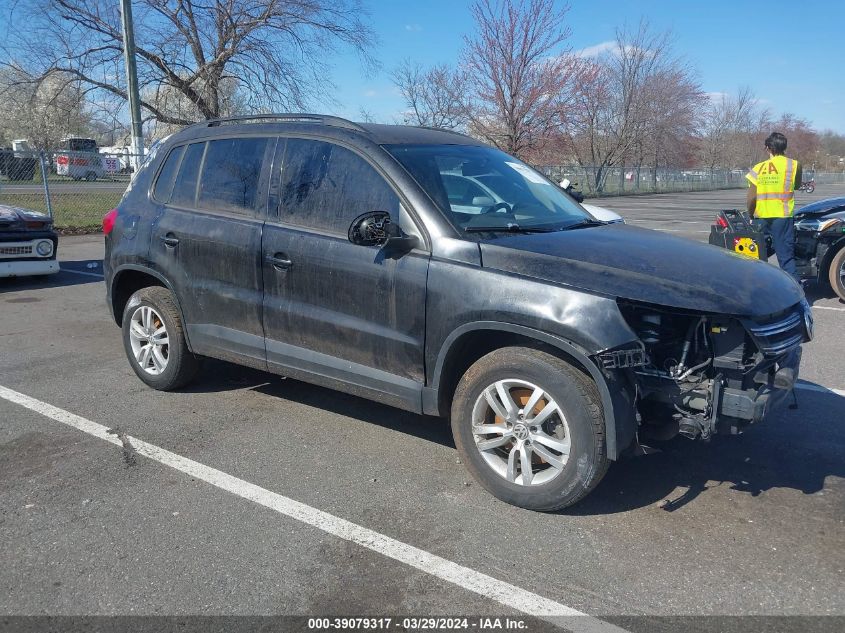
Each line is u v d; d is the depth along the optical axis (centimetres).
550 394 347
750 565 321
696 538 343
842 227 872
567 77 2956
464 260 372
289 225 443
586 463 342
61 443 453
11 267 958
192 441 457
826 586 305
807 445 452
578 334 331
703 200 3334
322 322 426
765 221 876
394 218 401
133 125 1667
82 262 1227
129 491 390
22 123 2275
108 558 327
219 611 291
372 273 400
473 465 381
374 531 351
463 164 447
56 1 2034
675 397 345
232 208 477
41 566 321
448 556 329
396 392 404
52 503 377
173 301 519
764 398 336
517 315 347
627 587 306
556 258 358
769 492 390
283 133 464
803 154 7231
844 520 360
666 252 382
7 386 562
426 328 383
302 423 489
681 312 328
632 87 3888
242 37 2169
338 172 430
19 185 1923
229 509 372
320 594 301
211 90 2241
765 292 351
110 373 597
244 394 545
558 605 294
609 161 3978
